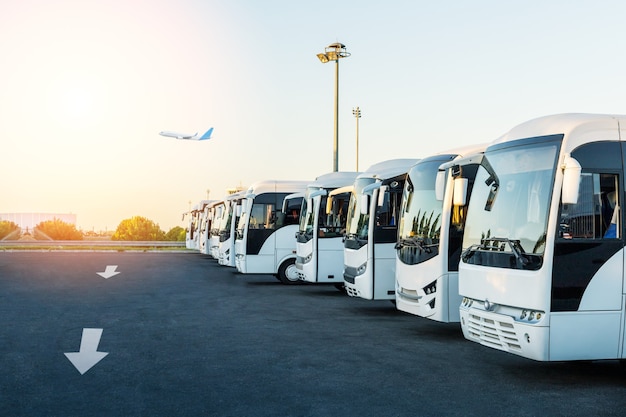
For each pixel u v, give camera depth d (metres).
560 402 7.07
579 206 7.55
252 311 14.48
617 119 7.86
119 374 8.32
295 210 21.08
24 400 7.07
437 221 10.94
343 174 18.78
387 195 13.77
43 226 74.00
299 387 7.68
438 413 6.62
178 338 10.99
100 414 6.55
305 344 10.50
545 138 7.87
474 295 8.34
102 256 36.62
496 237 8.14
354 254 14.08
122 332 11.54
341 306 15.52
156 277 23.11
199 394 7.34
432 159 11.57
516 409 6.78
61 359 9.22
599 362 9.23
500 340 7.88
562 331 7.39
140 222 77.19
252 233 20.84
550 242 7.41
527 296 7.48
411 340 10.92
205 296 17.41
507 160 8.31
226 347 10.21
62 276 22.94
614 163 7.72
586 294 7.49
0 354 9.55
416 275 11.18
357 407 6.82
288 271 20.94
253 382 7.92
